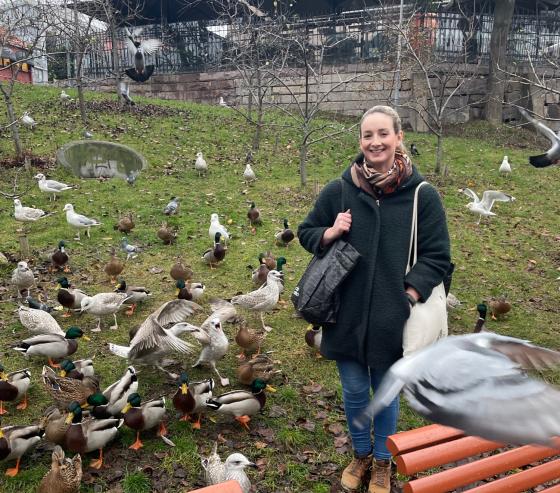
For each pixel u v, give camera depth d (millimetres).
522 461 3338
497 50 23422
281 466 5145
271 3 29453
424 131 22953
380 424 4121
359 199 3855
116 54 21719
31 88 22469
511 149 20703
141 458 5188
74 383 5668
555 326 8359
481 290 9625
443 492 3117
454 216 13484
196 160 15938
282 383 6574
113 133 18094
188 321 8141
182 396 5516
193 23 31734
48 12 20859
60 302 7910
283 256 10773
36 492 4633
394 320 3672
